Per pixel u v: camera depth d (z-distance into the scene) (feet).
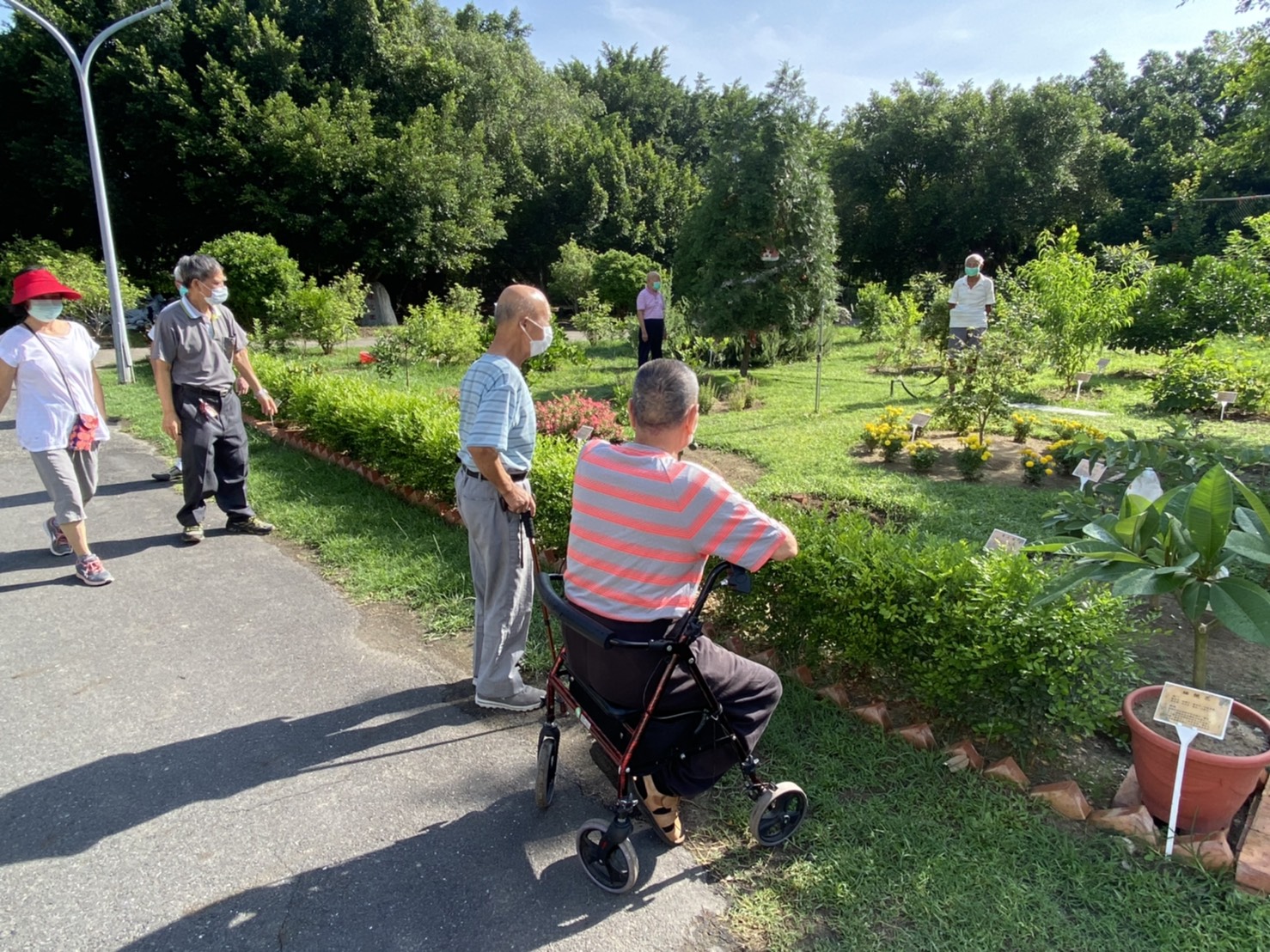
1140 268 44.70
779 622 11.60
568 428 24.39
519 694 11.17
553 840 8.79
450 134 85.10
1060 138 101.91
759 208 38.06
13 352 14.48
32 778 9.78
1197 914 7.29
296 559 16.85
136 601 14.78
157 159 72.79
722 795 9.37
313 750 10.40
